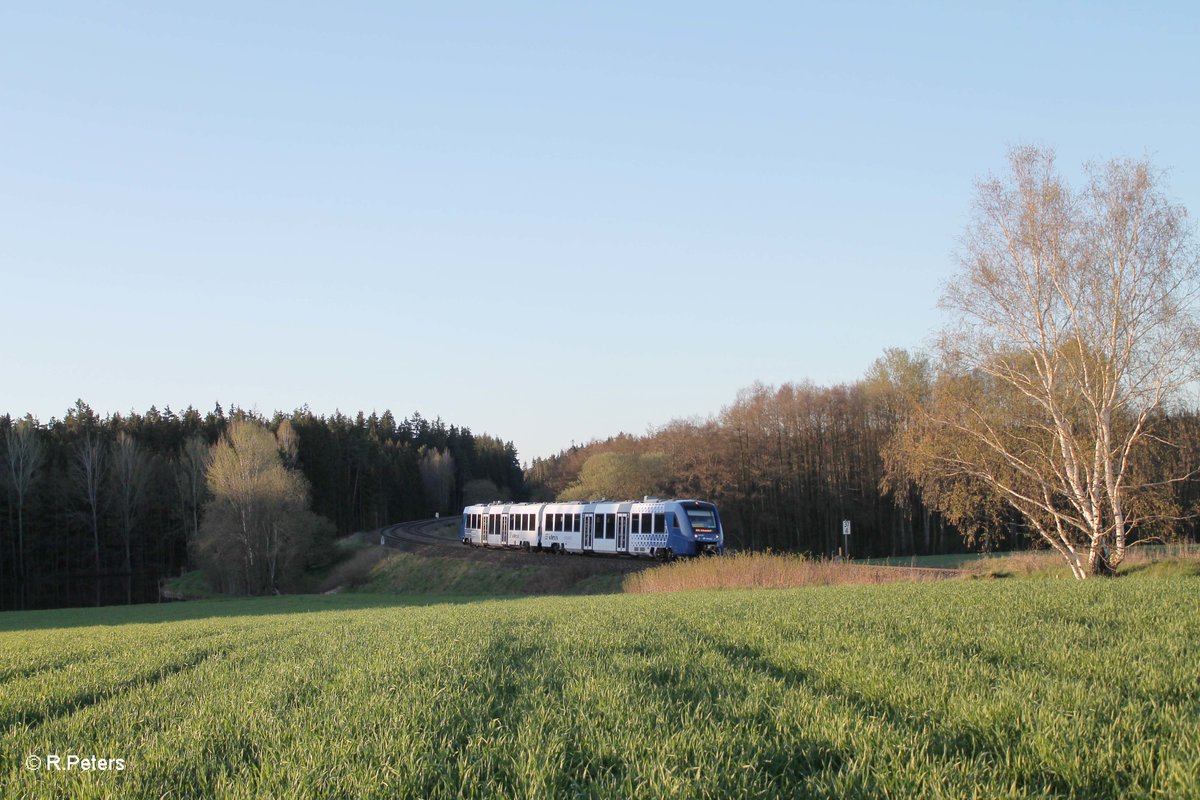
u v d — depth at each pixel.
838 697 7.29
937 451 31.83
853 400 81.31
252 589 65.06
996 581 24.08
